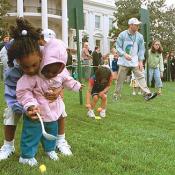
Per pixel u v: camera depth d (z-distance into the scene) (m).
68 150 5.04
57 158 4.74
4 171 4.23
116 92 11.85
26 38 4.18
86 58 22.14
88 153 5.08
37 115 4.30
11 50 4.20
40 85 4.42
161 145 5.75
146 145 5.72
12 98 4.43
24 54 4.16
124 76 11.75
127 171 4.43
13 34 4.23
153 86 16.98
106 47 60.56
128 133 6.52
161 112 9.35
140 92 13.80
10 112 4.67
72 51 21.70
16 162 4.53
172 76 26.55
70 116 7.94
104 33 60.22
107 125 7.17
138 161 4.83
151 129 7.01
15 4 45.75
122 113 8.81
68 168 4.42
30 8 46.94
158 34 48.41
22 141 4.49
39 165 4.46
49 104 4.54
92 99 8.03
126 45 11.61
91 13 58.19
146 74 14.70
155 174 4.35
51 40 4.38
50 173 4.16
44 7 46.44
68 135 6.16
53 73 4.40
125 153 5.17
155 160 4.89
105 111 8.47
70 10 10.09
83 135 6.23
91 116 7.94
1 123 7.00
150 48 14.76
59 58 4.30
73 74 17.89
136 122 7.70
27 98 4.30
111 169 4.43
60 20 49.34
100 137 6.12
